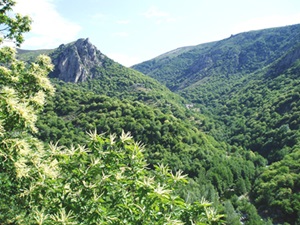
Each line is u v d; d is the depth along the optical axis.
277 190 64.50
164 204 6.64
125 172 7.01
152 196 6.23
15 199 7.14
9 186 7.20
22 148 7.09
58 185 6.90
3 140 6.93
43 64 11.05
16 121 7.40
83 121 92.81
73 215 6.36
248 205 61.84
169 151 84.06
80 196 6.57
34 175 7.22
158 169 7.38
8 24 10.89
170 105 145.25
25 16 11.08
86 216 6.24
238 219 52.22
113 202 6.52
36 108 9.83
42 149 8.16
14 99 7.61
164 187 6.77
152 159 78.62
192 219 6.67
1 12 10.73
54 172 7.35
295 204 59.06
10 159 6.92
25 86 10.33
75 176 6.79
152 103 145.38
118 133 86.94
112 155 6.91
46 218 6.27
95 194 6.22
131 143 7.28
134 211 6.35
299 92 122.56
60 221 5.91
